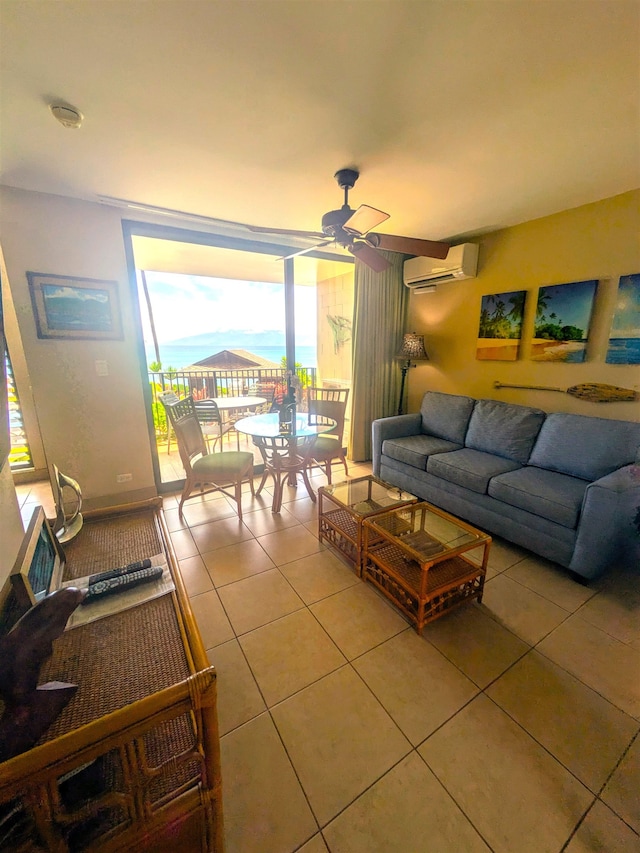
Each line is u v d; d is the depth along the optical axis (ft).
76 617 3.91
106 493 9.47
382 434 11.22
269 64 4.06
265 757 3.88
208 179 6.97
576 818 3.34
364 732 4.12
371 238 6.55
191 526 8.84
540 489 7.19
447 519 6.80
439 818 3.36
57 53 3.86
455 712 4.33
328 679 4.78
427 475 9.61
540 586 6.58
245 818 3.38
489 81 4.35
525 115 5.04
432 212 8.80
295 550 7.79
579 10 3.41
